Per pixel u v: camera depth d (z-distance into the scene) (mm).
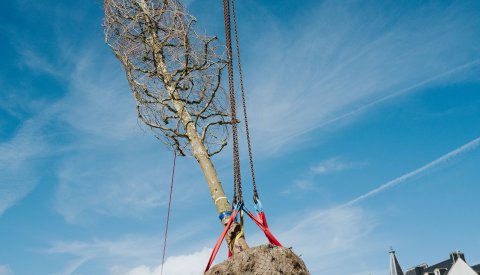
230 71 4480
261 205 4051
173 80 5469
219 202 4480
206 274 3393
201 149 5012
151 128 5461
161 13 5512
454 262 45156
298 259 3475
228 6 4887
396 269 55719
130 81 5523
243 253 3352
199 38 5402
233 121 4270
